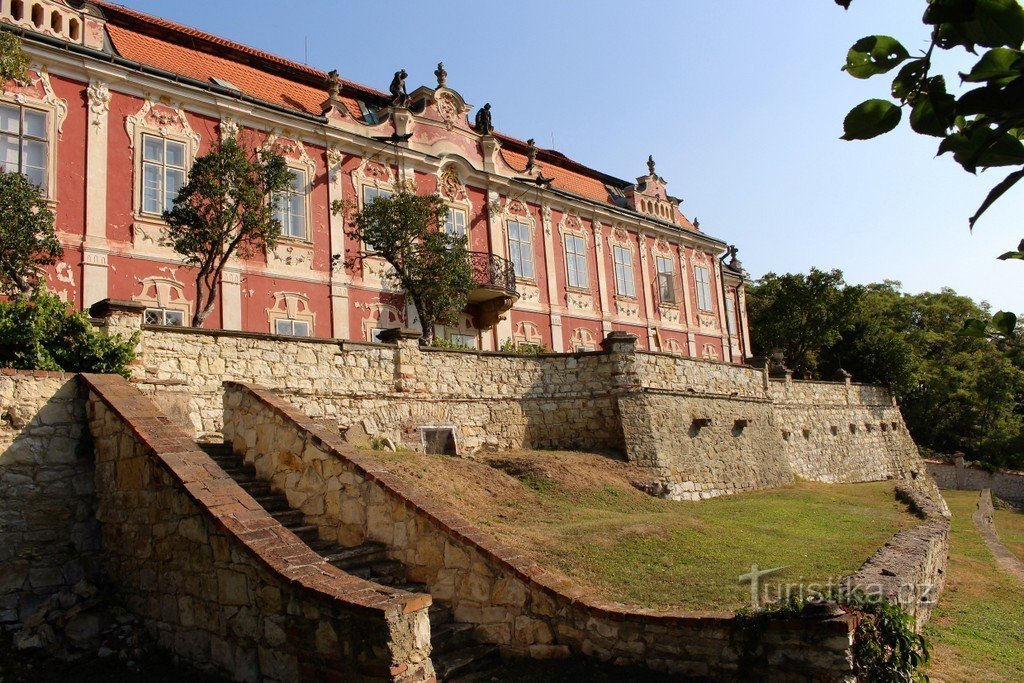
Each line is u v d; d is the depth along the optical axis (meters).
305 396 15.88
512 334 28.27
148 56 20.89
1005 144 1.93
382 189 24.88
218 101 20.84
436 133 26.92
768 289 51.69
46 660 8.31
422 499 9.66
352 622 6.73
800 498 21.72
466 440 18.80
